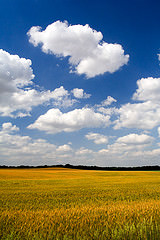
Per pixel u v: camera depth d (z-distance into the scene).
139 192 18.23
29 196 15.22
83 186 25.81
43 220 6.25
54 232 4.85
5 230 5.20
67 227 5.38
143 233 4.73
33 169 102.06
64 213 7.38
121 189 21.36
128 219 6.20
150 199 13.62
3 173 57.50
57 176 55.81
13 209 9.34
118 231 4.94
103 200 13.21
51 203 11.76
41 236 4.61
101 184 29.23
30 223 5.82
